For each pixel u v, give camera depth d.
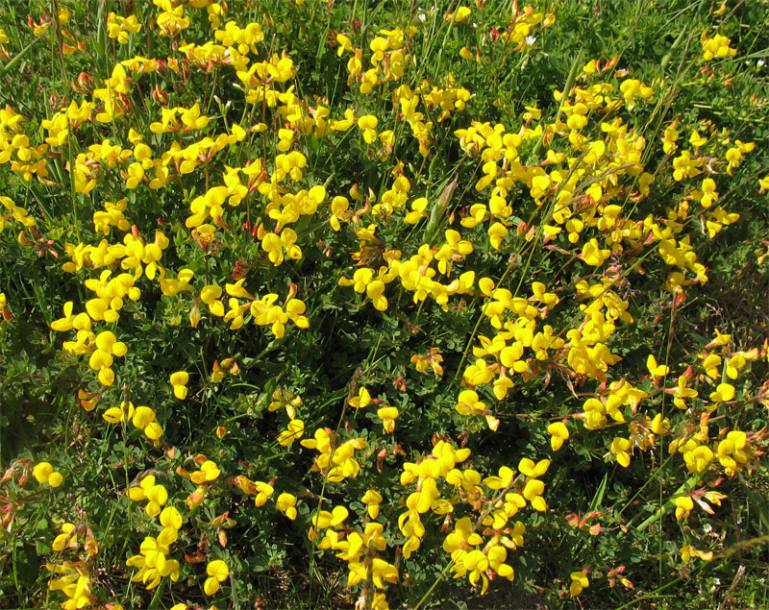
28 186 0.40
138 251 0.34
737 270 0.50
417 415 0.40
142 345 0.38
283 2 0.51
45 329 0.40
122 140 0.43
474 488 0.33
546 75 0.53
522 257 0.44
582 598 0.39
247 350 0.40
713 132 0.52
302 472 0.39
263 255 0.39
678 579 0.37
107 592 0.35
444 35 0.53
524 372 0.37
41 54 0.48
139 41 0.47
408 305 0.42
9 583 0.35
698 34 0.56
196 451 0.36
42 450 0.37
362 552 0.31
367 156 0.45
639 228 0.43
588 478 0.42
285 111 0.42
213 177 0.42
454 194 0.46
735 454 0.36
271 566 0.37
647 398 0.42
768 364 0.47
